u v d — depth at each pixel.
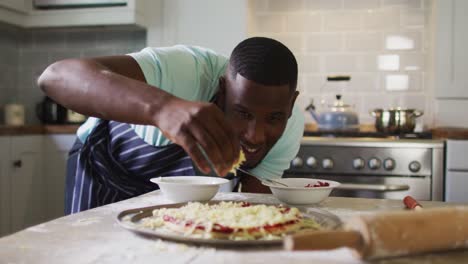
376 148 2.12
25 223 2.46
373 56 2.67
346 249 0.63
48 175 2.56
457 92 2.43
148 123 0.73
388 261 0.59
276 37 2.76
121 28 2.74
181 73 1.09
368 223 0.56
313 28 2.72
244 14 2.52
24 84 3.02
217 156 0.68
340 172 2.15
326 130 2.39
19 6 2.61
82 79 0.79
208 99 1.17
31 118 3.01
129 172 1.28
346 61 2.70
